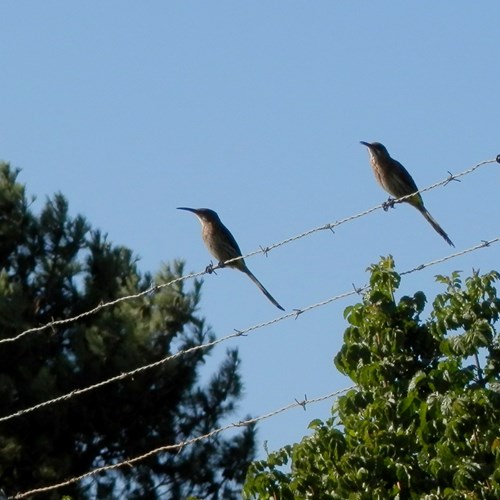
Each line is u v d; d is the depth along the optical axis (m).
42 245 24.88
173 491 23.36
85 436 23.42
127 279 24.28
